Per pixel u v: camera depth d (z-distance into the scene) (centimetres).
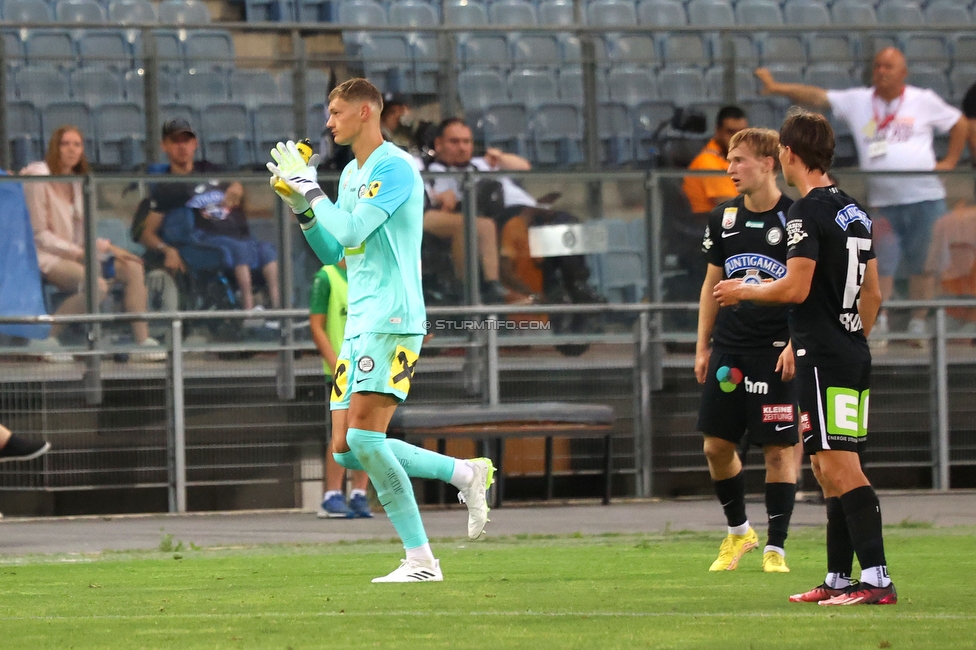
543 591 1800
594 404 3447
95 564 2266
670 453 3494
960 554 2280
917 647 1283
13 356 3153
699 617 1517
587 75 4344
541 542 2598
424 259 3409
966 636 1349
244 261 3381
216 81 4250
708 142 4275
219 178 3366
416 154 3975
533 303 3475
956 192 3662
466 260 3434
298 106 4162
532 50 4875
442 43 4269
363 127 1948
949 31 4709
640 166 4362
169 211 3334
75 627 1491
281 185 1972
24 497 3159
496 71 4472
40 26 4031
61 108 4191
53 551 2506
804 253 1608
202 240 3353
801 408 1653
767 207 2175
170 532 2844
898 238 3641
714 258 2236
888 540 2516
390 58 4225
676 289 3566
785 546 2502
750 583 1911
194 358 3262
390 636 1388
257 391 3297
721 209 2223
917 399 3575
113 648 1337
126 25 4072
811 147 1675
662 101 4434
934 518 2950
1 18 4731
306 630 1441
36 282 3269
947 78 4806
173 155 3728
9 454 2722
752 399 2136
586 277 3512
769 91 4494
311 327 3131
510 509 3294
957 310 3603
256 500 3291
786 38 5022
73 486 3180
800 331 1648
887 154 4359
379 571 2105
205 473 3262
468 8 5069
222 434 3275
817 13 5434
